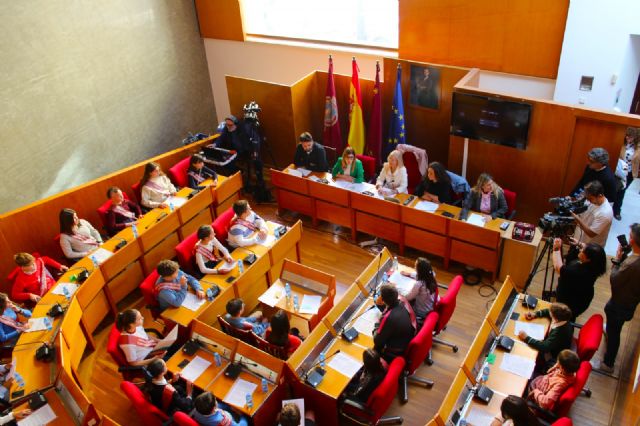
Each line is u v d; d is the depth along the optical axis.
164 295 5.91
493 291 6.89
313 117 9.52
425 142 9.06
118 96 9.51
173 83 10.70
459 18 8.28
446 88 8.29
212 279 6.34
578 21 7.27
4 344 5.61
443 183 7.20
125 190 8.31
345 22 9.82
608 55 7.29
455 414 4.55
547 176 7.45
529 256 6.55
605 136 6.73
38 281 6.32
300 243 8.06
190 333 5.58
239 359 5.24
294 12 10.19
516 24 7.89
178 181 8.37
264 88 8.96
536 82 8.20
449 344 6.15
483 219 6.84
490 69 8.48
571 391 4.43
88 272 6.40
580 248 5.56
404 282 5.95
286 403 4.82
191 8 10.73
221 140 9.12
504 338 5.19
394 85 8.77
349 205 7.71
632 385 4.91
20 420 4.77
